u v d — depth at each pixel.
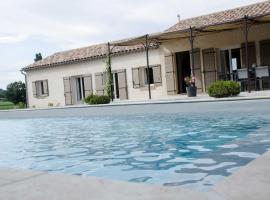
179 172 4.37
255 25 15.78
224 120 9.66
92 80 21.94
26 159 6.38
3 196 3.00
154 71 19.30
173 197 2.66
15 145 8.39
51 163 5.81
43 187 3.20
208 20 18.23
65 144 7.92
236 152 5.25
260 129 7.39
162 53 18.92
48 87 24.20
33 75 25.03
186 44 17.91
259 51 15.81
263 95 11.62
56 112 15.77
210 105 11.04
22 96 33.41
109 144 7.36
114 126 10.51
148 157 5.64
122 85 20.56
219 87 12.44
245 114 10.21
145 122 10.71
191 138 7.30
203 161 4.85
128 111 13.19
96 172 4.83
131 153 6.13
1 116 18.47
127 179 4.28
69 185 3.20
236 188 2.72
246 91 14.41
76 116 14.95
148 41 17.81
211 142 6.60
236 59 16.86
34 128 12.09
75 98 23.08
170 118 11.10
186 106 11.65
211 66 17.20
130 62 20.20
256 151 5.19
